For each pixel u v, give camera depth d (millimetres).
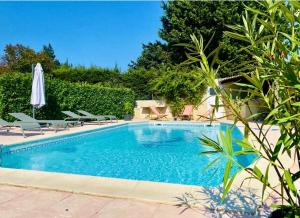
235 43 25188
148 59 38250
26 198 3967
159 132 15742
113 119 20047
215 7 26953
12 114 11969
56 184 4477
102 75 30125
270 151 2164
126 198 3918
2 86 12984
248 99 2330
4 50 41531
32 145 9594
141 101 22906
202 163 8164
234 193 3980
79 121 15953
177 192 4078
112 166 7930
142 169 7570
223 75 24422
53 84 15570
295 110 2008
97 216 3367
